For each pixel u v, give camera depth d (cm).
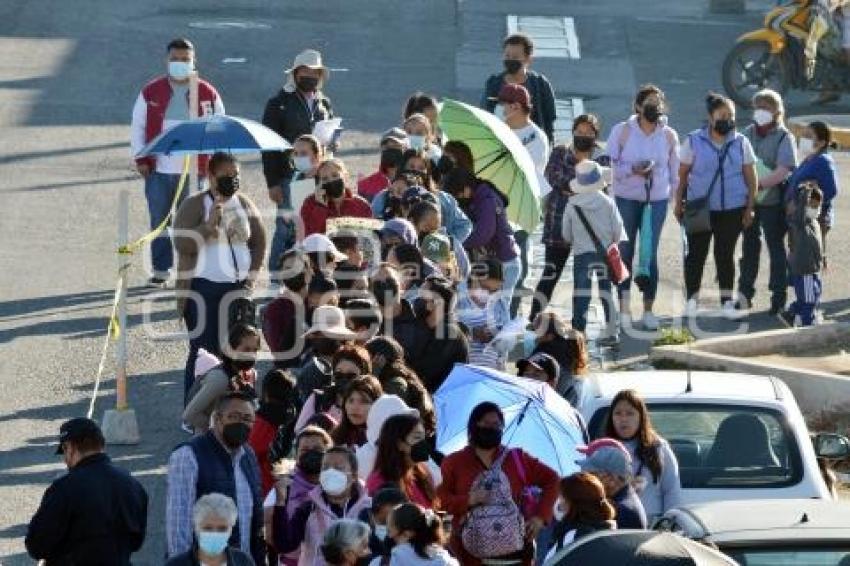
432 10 7669
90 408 3575
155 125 4588
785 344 4253
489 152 3984
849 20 6575
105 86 6475
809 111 6656
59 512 2517
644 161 4366
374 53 7006
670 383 3072
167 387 3912
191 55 4591
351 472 2531
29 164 5550
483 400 2795
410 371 2925
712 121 4412
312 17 7462
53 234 4925
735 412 2955
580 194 4116
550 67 6925
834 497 2995
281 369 3130
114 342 4156
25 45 6919
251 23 7338
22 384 3888
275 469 2767
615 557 2016
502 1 7850
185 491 2550
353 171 5519
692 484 2842
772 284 4541
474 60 6988
